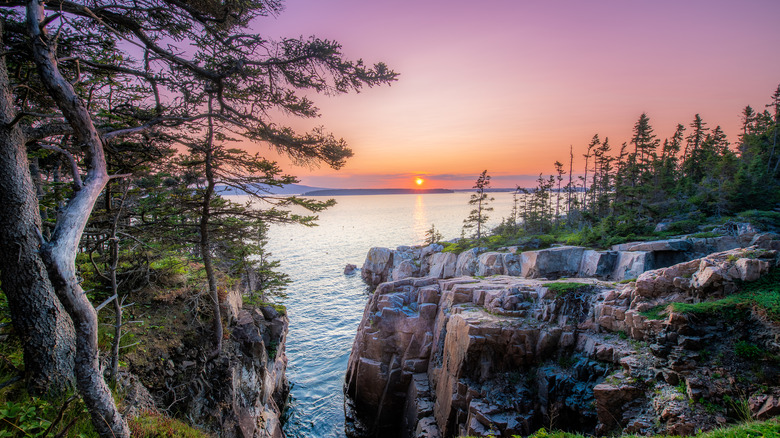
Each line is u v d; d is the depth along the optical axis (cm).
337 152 1391
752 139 6134
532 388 2078
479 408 1998
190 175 1490
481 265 5319
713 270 1745
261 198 1469
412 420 2631
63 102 553
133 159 1122
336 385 3419
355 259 10300
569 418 1897
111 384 921
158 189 1367
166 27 996
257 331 1908
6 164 686
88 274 1297
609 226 4728
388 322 3044
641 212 5203
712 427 1323
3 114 686
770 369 1355
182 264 1708
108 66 902
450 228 17462
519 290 2564
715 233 3738
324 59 1116
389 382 2906
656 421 1478
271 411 2027
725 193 4669
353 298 6562
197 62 1130
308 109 1312
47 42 564
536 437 1065
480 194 6512
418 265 7169
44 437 531
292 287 7312
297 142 1341
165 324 1369
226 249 2052
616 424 1612
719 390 1388
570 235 5672
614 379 1711
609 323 2036
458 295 2759
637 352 1786
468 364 2212
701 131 7006
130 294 1380
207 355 1434
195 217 1620
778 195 4706
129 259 1528
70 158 593
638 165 6097
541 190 6881
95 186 579
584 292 2302
